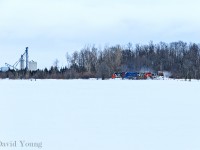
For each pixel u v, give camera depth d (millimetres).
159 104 22047
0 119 16094
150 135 12820
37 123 15094
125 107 20500
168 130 13664
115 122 15367
